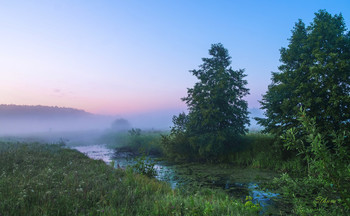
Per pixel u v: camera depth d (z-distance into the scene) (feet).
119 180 28.91
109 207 17.57
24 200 17.61
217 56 68.18
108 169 36.19
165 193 25.94
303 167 43.96
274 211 24.20
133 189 24.49
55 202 17.66
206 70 67.51
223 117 60.75
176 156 71.51
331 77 36.96
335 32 41.09
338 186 10.97
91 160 47.91
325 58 39.37
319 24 41.83
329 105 38.17
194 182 39.81
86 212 16.96
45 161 37.65
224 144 62.69
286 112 43.75
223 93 60.95
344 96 34.99
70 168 33.78
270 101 49.67
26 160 35.68
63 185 22.66
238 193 32.45
